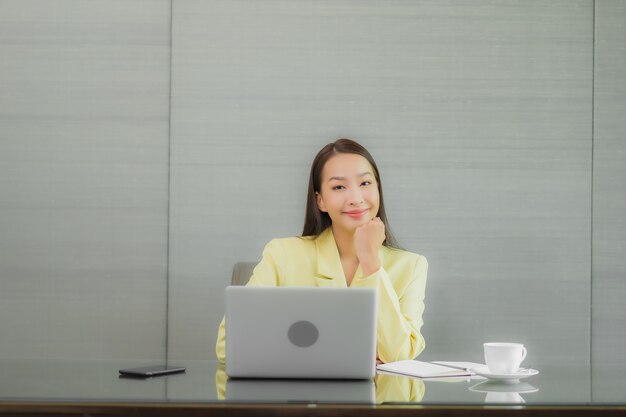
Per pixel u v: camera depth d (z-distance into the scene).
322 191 3.18
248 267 3.12
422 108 3.79
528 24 3.81
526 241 3.79
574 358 3.78
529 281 3.79
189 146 3.79
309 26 3.79
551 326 3.78
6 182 3.81
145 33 3.81
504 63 3.80
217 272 3.79
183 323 3.78
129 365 2.41
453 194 3.79
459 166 3.79
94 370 2.26
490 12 3.81
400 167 3.79
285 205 3.79
